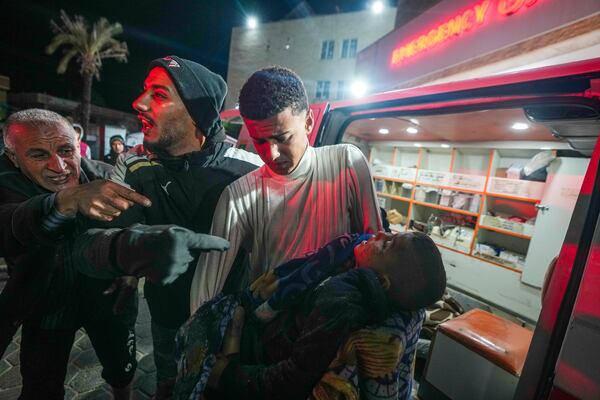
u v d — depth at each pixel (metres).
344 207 0.95
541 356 1.00
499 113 2.59
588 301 0.90
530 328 3.61
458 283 4.44
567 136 2.00
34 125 1.10
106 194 0.72
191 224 1.20
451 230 4.69
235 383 0.76
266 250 0.98
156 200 1.17
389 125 3.90
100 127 14.93
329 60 15.98
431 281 0.74
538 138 3.48
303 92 0.81
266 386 0.72
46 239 0.82
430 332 2.54
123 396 1.73
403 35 5.37
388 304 0.75
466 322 1.96
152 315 1.42
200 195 1.19
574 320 0.92
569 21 2.51
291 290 0.81
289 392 0.70
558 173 3.53
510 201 4.30
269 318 0.85
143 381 2.17
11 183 1.13
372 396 0.74
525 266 3.75
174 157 1.17
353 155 0.95
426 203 4.98
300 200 0.92
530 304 3.71
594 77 1.07
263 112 0.75
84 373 2.19
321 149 0.98
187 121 1.13
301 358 0.69
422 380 2.00
